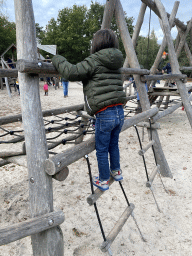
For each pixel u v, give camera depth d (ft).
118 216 10.16
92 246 8.46
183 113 33.12
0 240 4.57
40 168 5.68
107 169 6.93
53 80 71.05
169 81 29.50
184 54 96.58
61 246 6.12
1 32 71.20
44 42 126.82
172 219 10.05
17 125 23.56
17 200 11.09
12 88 58.13
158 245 8.59
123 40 13.78
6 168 14.56
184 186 12.89
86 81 6.15
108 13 12.83
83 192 12.05
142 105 14.29
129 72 11.34
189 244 8.63
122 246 8.51
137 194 11.99
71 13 123.13
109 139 6.67
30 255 7.98
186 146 19.21
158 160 14.14
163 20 17.12
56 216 5.72
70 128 22.27
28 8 5.01
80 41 119.75
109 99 5.99
